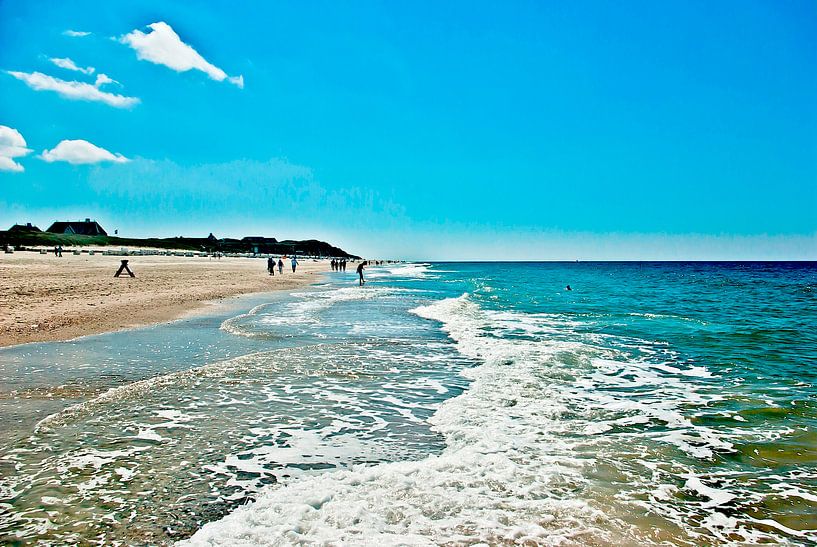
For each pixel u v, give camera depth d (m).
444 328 16.67
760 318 20.53
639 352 12.64
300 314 19.53
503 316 20.83
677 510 4.60
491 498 4.72
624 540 4.06
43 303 17.88
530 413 7.47
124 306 18.41
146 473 5.17
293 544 3.89
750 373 10.39
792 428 6.91
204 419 6.89
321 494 4.73
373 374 9.77
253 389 8.50
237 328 15.06
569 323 18.53
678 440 6.40
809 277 70.06
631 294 36.03
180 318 16.94
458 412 7.45
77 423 6.58
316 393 8.37
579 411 7.61
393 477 5.12
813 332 16.38
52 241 99.12
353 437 6.39
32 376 8.84
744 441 6.40
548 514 4.45
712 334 15.88
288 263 96.69
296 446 6.04
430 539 4.00
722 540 4.11
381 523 4.23
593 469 5.46
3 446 5.77
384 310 22.14
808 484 5.18
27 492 4.69
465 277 72.69
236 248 160.00
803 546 4.04
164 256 92.62
